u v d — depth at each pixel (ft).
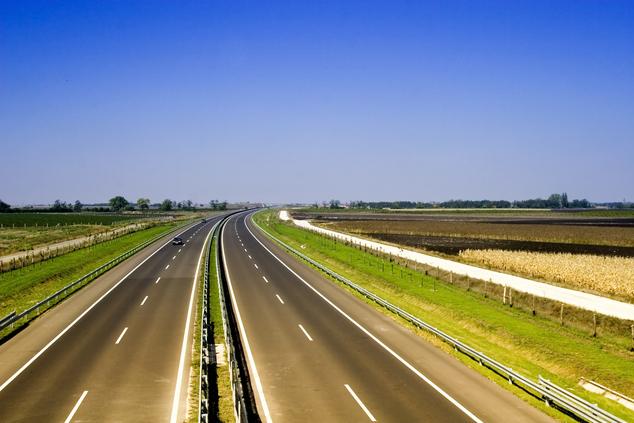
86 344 88.33
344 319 110.52
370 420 58.39
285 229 392.68
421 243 296.10
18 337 93.09
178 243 270.46
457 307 125.59
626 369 82.64
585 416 59.00
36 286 146.30
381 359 82.17
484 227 416.67
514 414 61.11
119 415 59.11
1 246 267.39
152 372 74.23
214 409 61.82
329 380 71.97
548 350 92.27
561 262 191.62
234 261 209.26
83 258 207.62
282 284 155.12
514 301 135.33
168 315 110.73
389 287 154.92
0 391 66.18
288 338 94.22
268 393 67.00
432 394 67.05
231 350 77.15
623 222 488.44
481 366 80.18
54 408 60.75
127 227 406.00
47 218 568.00
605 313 118.11
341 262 208.74
